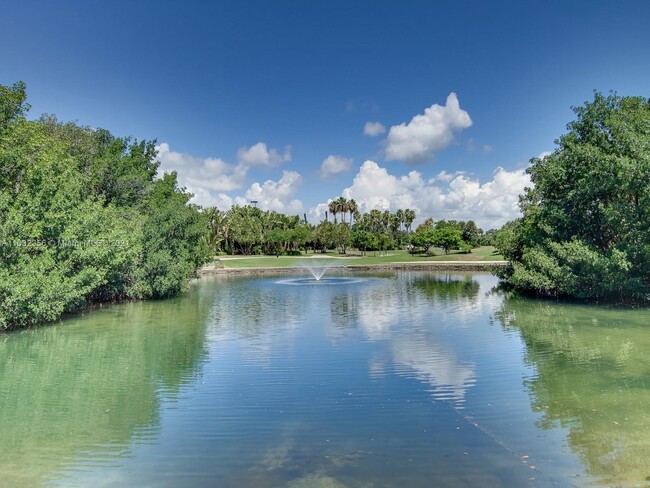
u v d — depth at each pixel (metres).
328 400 8.88
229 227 93.00
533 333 15.26
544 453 6.36
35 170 18.66
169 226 29.14
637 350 12.51
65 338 15.35
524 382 9.78
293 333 16.05
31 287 16.08
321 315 20.47
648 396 8.68
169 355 12.87
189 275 30.72
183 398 9.14
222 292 31.91
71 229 19.03
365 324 17.80
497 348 13.13
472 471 5.88
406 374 10.62
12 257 16.98
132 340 15.02
